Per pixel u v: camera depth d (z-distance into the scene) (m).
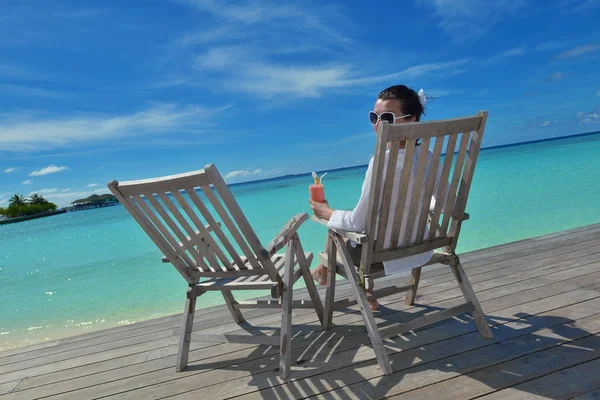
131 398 1.81
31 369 2.29
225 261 1.92
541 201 8.07
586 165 14.80
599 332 1.88
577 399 1.40
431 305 2.54
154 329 2.73
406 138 1.51
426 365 1.77
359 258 1.99
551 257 3.23
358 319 2.45
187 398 1.75
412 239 1.89
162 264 6.85
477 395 1.50
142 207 1.75
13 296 5.69
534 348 1.81
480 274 3.03
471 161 1.72
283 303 1.92
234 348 2.22
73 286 5.89
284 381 1.79
